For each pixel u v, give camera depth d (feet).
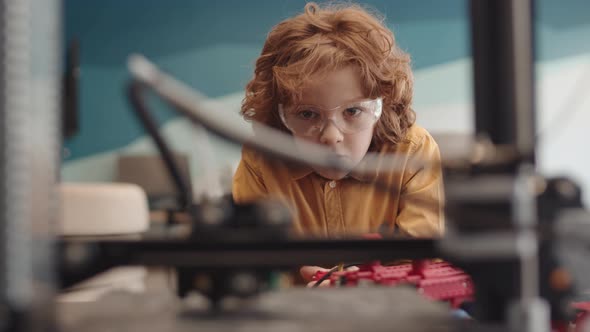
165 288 1.32
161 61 13.24
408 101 3.69
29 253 0.85
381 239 1.22
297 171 3.31
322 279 2.11
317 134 3.06
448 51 12.67
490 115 1.04
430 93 12.68
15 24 0.84
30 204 0.85
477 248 1.02
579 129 12.51
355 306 1.11
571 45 12.56
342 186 3.34
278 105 3.34
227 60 13.21
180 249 1.16
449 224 1.07
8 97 0.83
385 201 3.19
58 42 0.91
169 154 1.30
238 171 3.49
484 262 1.03
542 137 1.05
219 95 13.23
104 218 2.32
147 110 1.15
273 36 3.67
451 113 12.65
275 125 3.44
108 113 13.12
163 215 1.48
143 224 2.45
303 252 1.18
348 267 2.17
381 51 3.36
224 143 1.01
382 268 1.98
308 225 3.39
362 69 3.08
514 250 1.01
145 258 1.17
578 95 1.16
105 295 1.22
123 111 13.14
